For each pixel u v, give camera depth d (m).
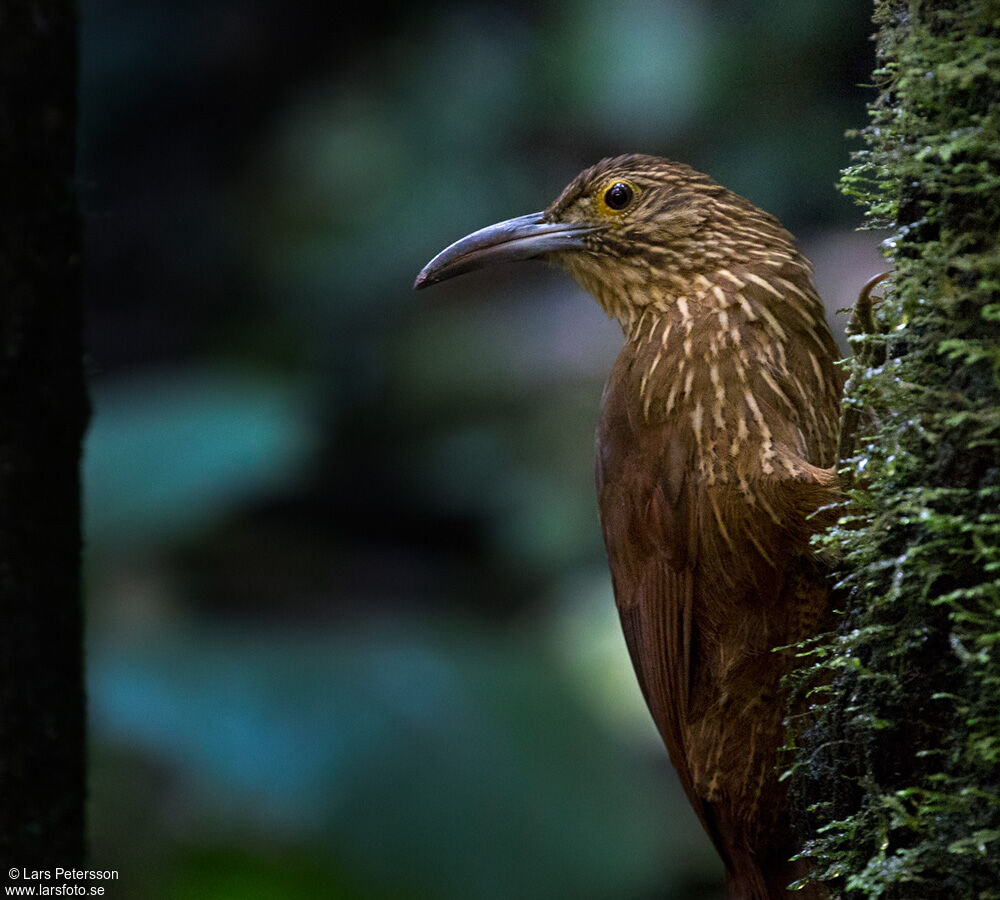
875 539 3.67
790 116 13.80
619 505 5.77
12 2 2.87
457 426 16.33
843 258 13.07
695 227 6.01
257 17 18.38
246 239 18.47
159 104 18.88
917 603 3.46
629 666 12.42
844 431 4.46
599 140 15.77
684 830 11.77
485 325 16.70
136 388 14.16
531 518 14.84
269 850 10.62
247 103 18.78
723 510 5.18
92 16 18.83
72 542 3.02
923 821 3.39
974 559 3.31
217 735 11.08
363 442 16.86
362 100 17.66
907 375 3.56
